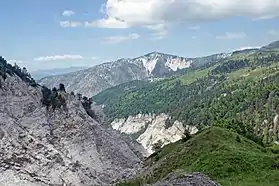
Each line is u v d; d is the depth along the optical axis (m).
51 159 115.81
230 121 118.88
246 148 79.88
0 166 104.69
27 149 113.12
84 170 122.12
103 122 167.12
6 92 129.00
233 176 61.38
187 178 53.94
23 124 125.75
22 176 105.69
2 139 109.19
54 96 140.50
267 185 56.31
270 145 115.38
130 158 145.25
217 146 78.50
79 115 142.12
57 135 131.62
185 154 84.00
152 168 94.25
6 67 144.00
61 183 111.62
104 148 140.50
